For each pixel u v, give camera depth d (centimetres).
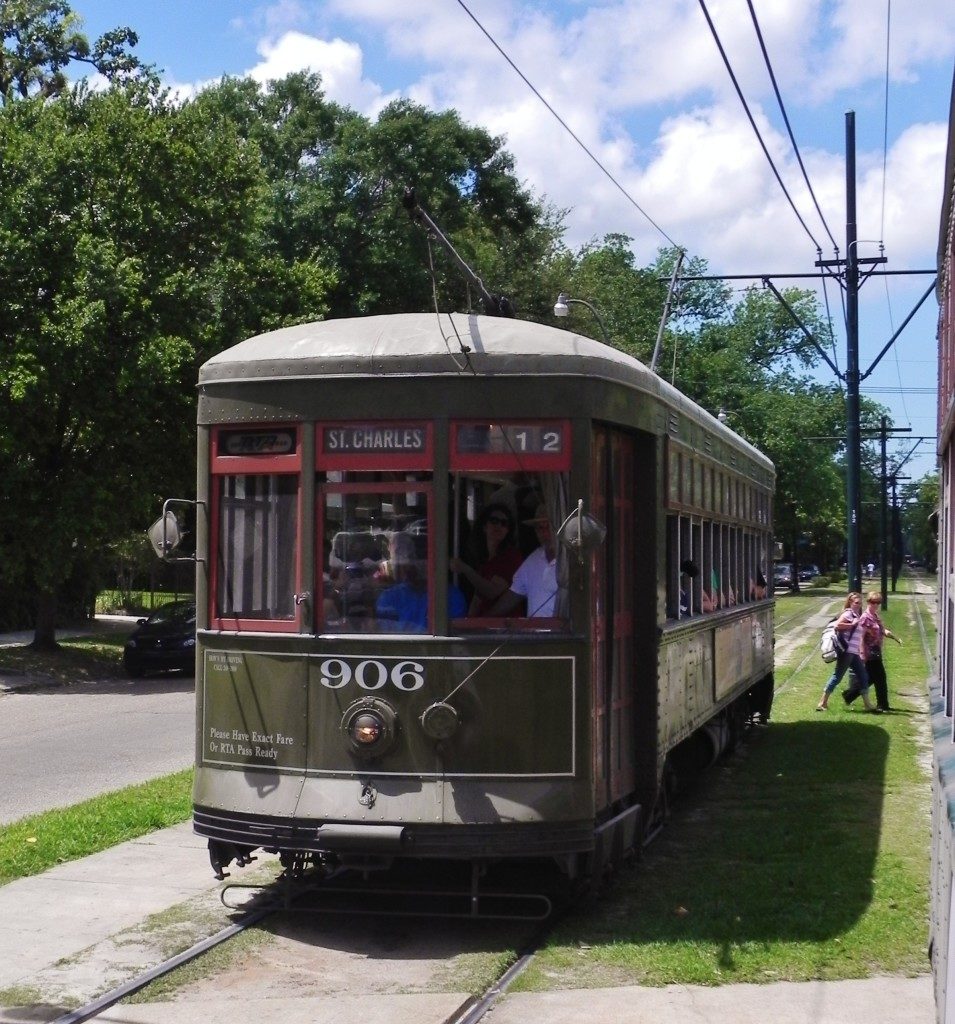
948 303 664
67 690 2353
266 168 3725
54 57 3653
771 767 1348
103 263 2314
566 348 732
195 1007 606
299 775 718
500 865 869
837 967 656
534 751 706
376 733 702
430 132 3534
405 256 3453
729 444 1292
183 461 2609
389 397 725
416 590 719
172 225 2514
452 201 3581
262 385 745
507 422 722
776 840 962
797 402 6638
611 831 765
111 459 2519
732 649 1298
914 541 14688
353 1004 607
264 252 3422
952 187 604
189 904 789
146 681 2542
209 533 763
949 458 663
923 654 2931
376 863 723
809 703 1977
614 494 803
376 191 3562
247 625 746
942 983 502
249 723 735
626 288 5703
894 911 755
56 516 2447
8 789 1241
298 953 689
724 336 6756
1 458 2412
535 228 4500
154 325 2417
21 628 3778
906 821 1041
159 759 1436
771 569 1723
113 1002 611
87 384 2398
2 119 2427
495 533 729
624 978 642
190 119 2572
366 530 727
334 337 750
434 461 720
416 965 666
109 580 5062
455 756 703
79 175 2417
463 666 708
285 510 744
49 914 766
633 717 852
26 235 2348
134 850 941
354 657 715
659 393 870
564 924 738
